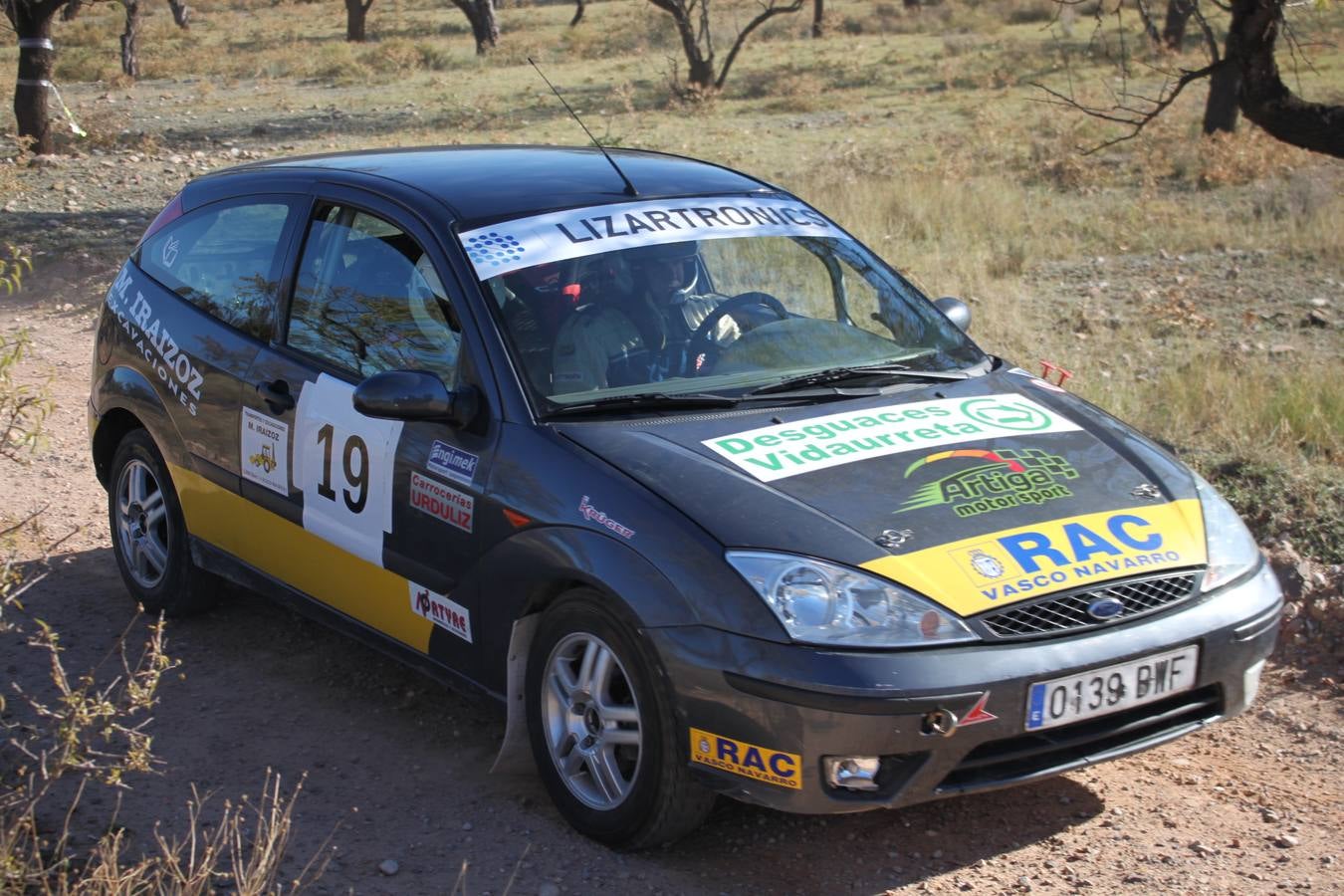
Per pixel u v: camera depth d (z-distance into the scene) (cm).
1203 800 425
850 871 380
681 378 434
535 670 400
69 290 1238
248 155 2109
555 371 422
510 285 438
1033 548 363
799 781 341
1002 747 351
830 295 491
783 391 432
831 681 334
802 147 2095
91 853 375
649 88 3011
